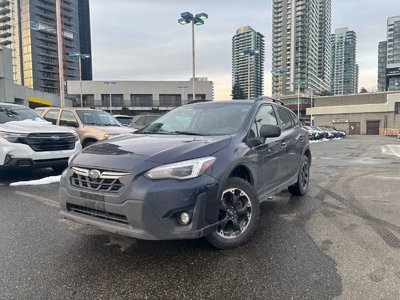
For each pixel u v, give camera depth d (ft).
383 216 16.19
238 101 16.24
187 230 10.27
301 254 11.60
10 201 18.35
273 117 17.03
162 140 12.53
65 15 318.65
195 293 9.10
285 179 17.16
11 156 22.11
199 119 15.40
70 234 13.35
